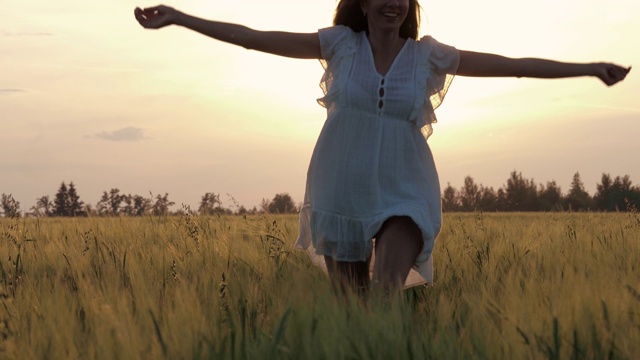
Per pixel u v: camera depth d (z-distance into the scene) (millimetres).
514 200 55812
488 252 7020
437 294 5617
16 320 4367
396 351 3443
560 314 4020
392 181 5102
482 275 5859
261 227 8516
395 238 4898
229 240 7684
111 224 9953
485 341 3705
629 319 3967
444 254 6852
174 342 3699
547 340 3682
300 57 5160
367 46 5148
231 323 3861
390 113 5094
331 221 5180
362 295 4930
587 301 4082
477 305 4352
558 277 5016
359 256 5219
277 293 5129
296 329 3699
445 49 5086
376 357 3404
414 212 4895
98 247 7160
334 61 5148
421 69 5094
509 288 4793
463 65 5086
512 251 7230
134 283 5438
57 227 9992
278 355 3549
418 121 5125
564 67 5004
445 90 5164
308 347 3482
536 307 4234
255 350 3557
